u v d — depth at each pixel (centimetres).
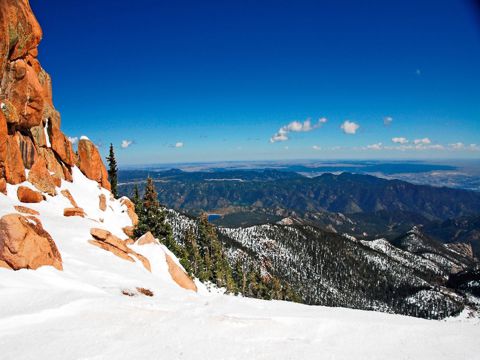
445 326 2736
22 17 4903
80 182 6975
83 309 2028
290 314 2817
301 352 1880
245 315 2512
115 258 4050
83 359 1497
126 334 1797
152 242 5412
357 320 2703
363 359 1936
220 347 1780
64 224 4362
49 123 6369
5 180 4547
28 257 2583
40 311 1894
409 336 2416
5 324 1727
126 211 7556
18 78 4862
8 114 4622
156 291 3375
